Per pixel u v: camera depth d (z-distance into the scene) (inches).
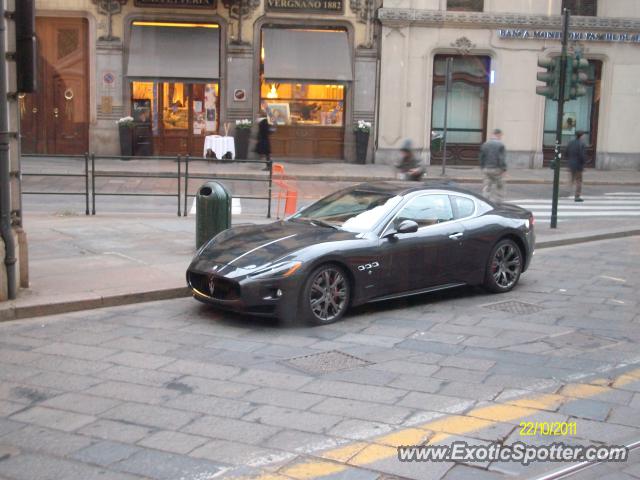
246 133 1055.0
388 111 1088.2
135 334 303.0
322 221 356.8
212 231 425.1
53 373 256.1
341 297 325.4
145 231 514.3
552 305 364.2
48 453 194.7
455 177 973.8
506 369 263.9
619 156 1144.2
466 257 367.9
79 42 1042.1
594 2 1112.8
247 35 1056.2
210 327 314.2
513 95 1111.0
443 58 1108.5
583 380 252.8
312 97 1087.6
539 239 559.5
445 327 320.5
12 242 332.8
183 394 236.7
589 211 740.0
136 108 1058.7
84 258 423.5
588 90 1144.2
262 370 260.2
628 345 296.8
